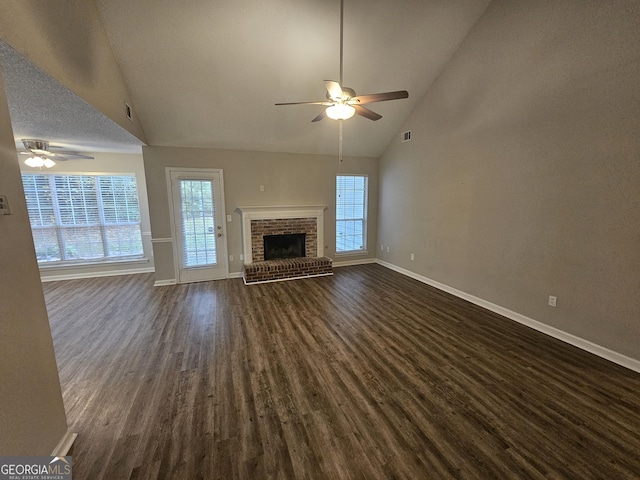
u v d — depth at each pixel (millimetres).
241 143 4953
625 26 2297
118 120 3248
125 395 2189
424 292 4484
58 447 1657
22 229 1487
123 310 3846
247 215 5207
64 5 2148
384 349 2826
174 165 4750
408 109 4859
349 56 3674
